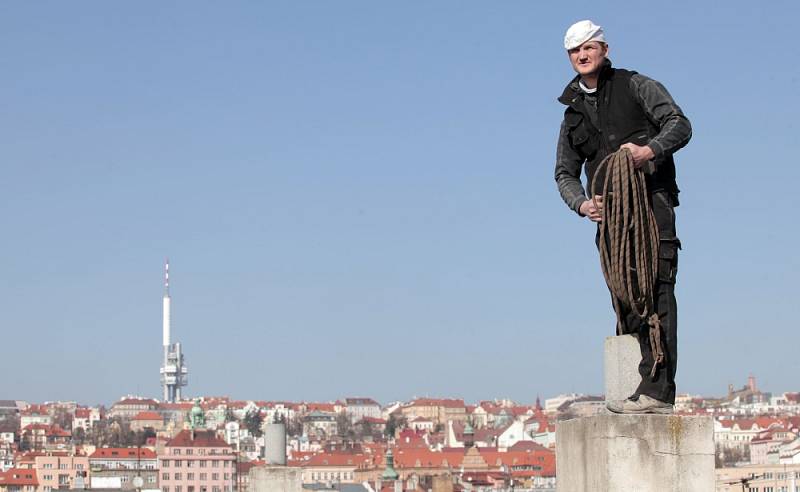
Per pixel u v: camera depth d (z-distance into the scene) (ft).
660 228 53.52
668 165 54.03
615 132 54.75
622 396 53.62
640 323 53.47
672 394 53.06
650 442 50.96
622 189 52.70
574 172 57.26
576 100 55.83
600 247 54.39
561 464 55.72
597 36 54.95
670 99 53.88
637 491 50.88
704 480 50.67
